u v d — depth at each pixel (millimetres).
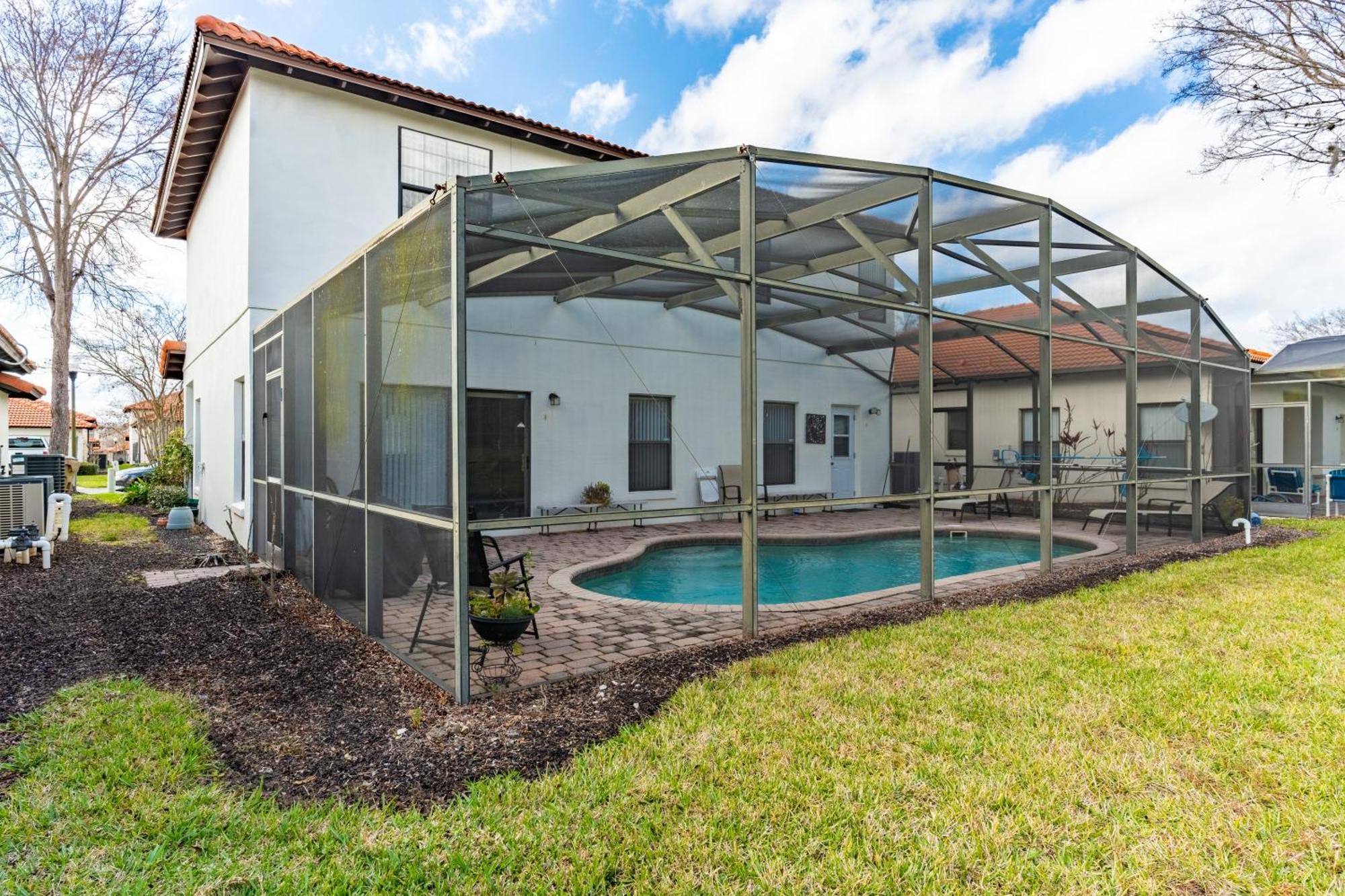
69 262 16609
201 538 9094
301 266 7715
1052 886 2074
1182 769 2754
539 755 2871
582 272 8047
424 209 3600
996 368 12102
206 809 2391
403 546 4027
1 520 7312
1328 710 3266
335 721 3217
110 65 15766
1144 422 10375
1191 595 5672
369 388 4348
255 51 7211
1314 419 14359
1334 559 7195
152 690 3562
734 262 8141
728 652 4258
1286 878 2107
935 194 6109
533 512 9875
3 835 2221
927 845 2254
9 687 3580
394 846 2211
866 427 13906
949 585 6332
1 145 15852
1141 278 8062
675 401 11383
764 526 10711
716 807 2463
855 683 3666
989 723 3166
